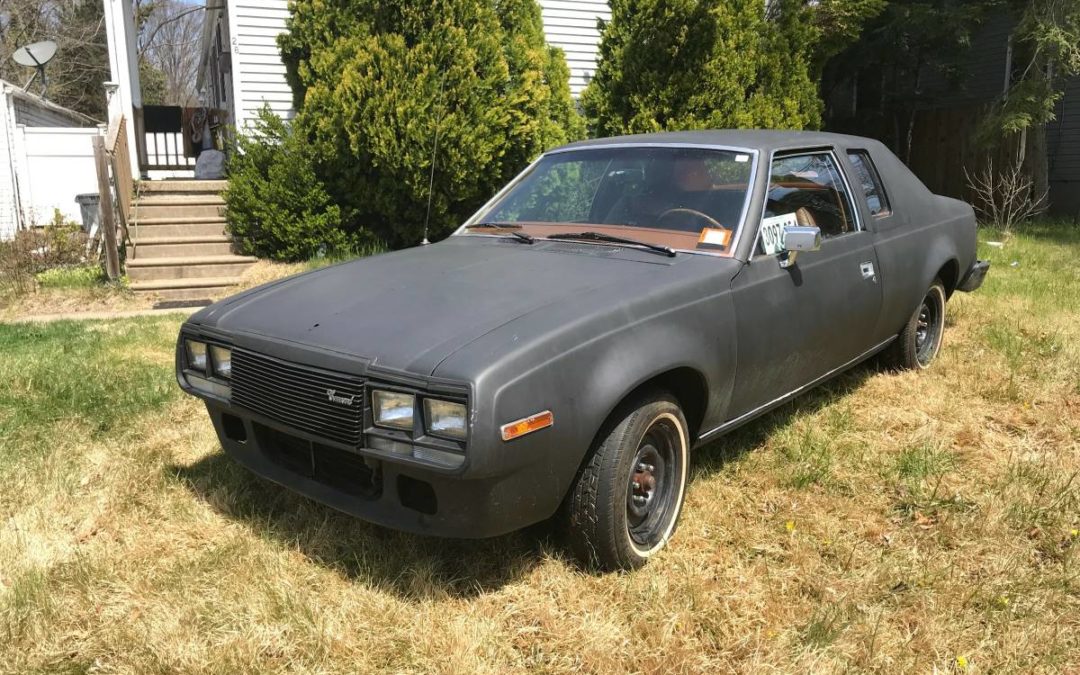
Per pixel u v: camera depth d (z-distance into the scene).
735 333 3.42
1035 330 6.21
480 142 8.70
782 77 10.94
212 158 12.54
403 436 2.68
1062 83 15.42
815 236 3.54
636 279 3.26
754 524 3.49
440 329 2.85
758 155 3.89
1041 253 9.79
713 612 2.87
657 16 9.38
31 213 12.30
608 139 4.56
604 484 2.94
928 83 17.05
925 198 5.26
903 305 4.86
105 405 4.76
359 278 3.56
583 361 2.81
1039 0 12.20
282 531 3.36
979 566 3.16
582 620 2.80
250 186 9.24
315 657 2.60
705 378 3.28
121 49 11.55
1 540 3.28
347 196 9.36
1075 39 11.75
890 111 16.22
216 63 16.56
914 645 2.69
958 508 3.58
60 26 28.17
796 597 2.98
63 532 3.38
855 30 12.06
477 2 8.94
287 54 9.71
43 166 12.45
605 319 2.93
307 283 3.60
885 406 4.76
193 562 3.12
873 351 4.78
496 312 2.95
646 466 3.23
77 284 8.78
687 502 3.65
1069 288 7.64
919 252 4.97
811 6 11.66
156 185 10.34
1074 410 4.72
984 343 5.97
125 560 3.14
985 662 2.63
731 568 3.16
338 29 9.07
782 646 2.69
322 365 2.86
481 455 2.54
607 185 4.13
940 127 15.52
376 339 2.86
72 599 2.89
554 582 3.01
